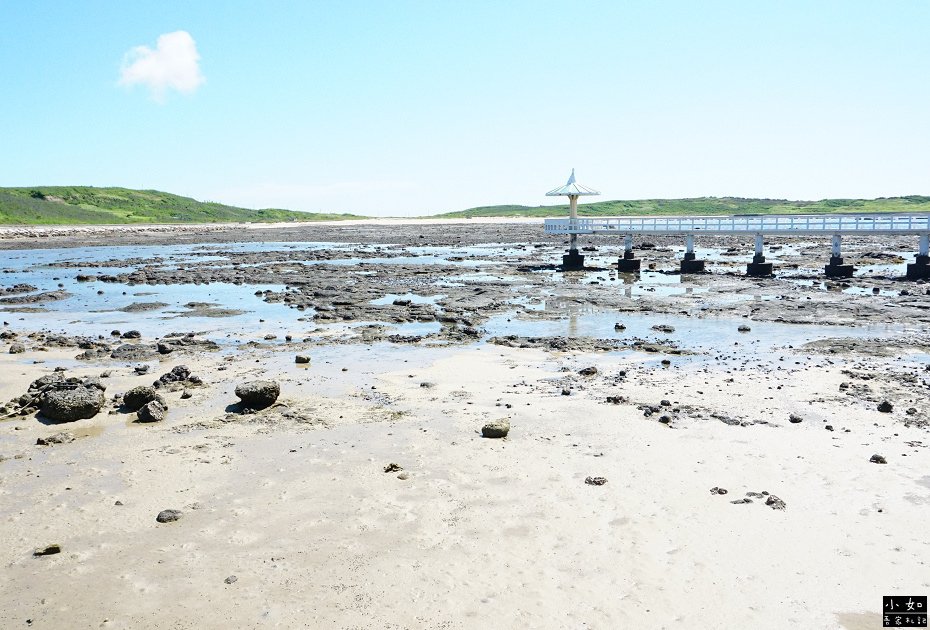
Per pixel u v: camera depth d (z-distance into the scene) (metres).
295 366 22.11
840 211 148.25
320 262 62.31
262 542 10.48
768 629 8.27
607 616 8.57
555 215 197.12
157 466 13.52
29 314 33.94
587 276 48.72
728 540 10.34
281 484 12.59
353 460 13.70
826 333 26.69
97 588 9.32
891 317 29.47
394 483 12.56
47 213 138.38
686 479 12.56
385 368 21.58
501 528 10.84
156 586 9.34
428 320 30.66
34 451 14.44
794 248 71.94
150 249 81.94
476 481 12.62
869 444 14.15
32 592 9.24
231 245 90.38
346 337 26.98
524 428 15.49
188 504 11.81
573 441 14.60
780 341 25.25
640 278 47.03
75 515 11.46
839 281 41.94
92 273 53.38
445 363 22.12
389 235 112.56
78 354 24.20
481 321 30.39
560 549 10.17
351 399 18.06
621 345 24.64
